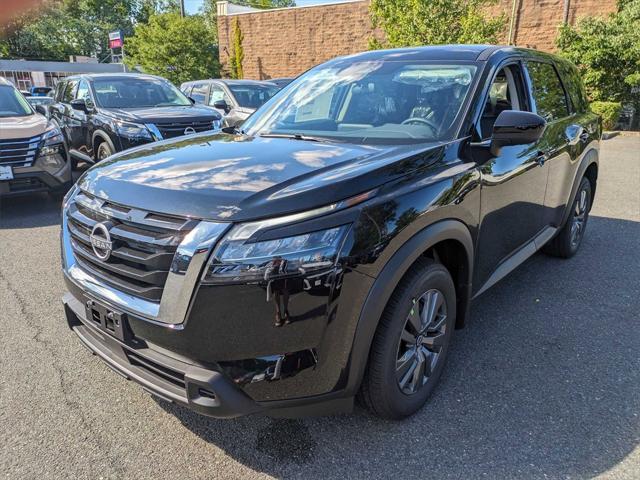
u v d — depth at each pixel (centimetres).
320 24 2047
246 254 193
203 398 205
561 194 421
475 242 282
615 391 281
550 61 426
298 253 195
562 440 243
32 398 276
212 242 195
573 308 383
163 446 242
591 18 1421
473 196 271
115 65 3142
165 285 203
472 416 261
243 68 2322
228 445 243
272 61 2230
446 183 250
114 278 226
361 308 210
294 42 2139
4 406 269
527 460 231
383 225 214
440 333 269
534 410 265
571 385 287
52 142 648
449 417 260
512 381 291
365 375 233
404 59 352
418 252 229
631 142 1294
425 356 261
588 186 493
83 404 272
